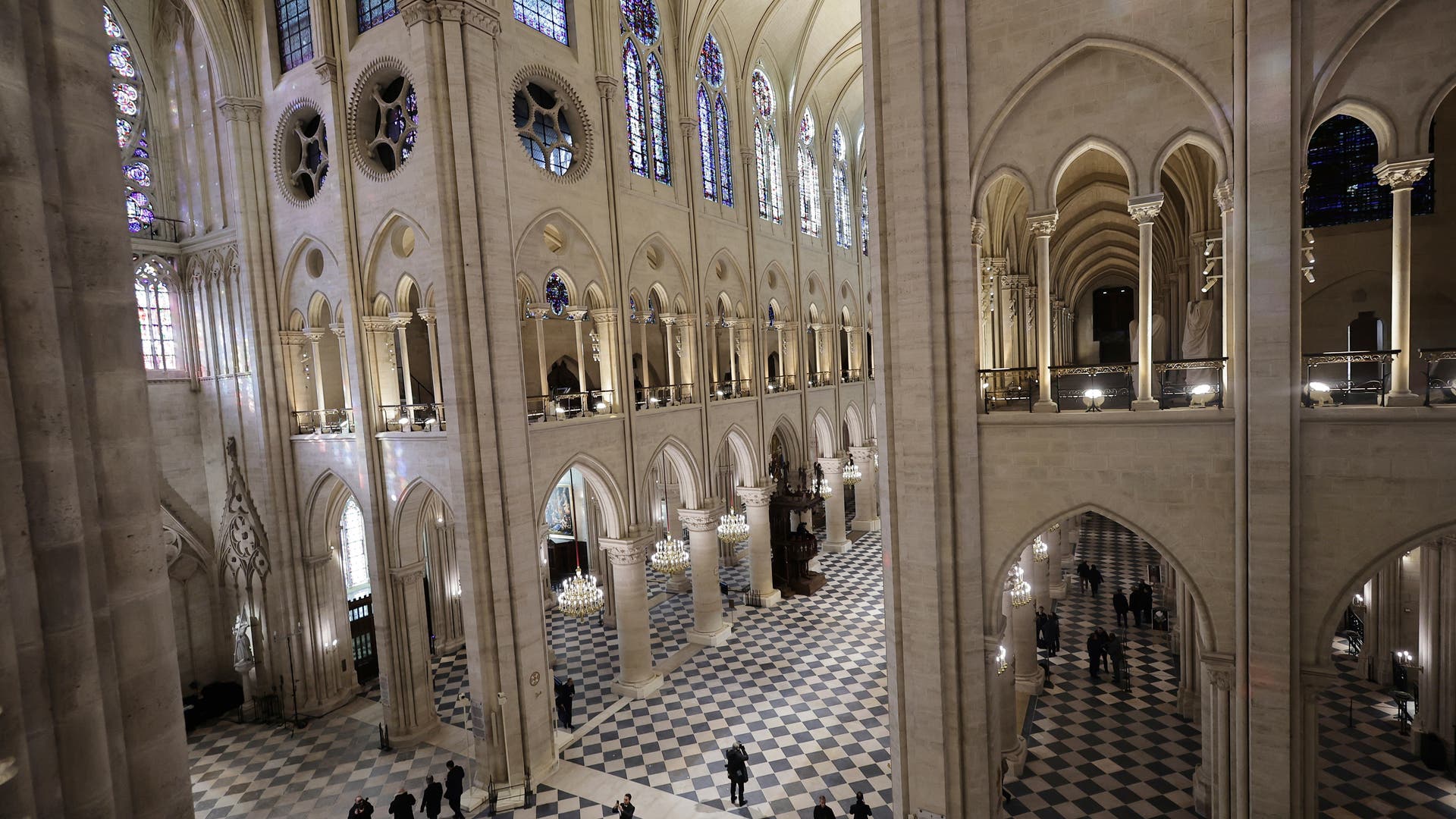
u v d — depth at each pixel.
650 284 22.98
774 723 19.11
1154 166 11.31
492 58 16.70
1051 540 26.41
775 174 31.95
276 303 21.34
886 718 19.02
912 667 12.66
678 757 17.70
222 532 22.14
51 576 4.60
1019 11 11.82
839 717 19.19
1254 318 10.42
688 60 24.75
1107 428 11.56
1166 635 22.89
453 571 26.14
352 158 18.88
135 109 22.69
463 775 15.91
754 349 28.64
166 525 22.08
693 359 24.72
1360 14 9.87
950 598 12.30
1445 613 14.30
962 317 12.09
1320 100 10.18
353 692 22.80
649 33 23.72
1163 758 15.99
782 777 16.53
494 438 16.62
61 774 4.64
